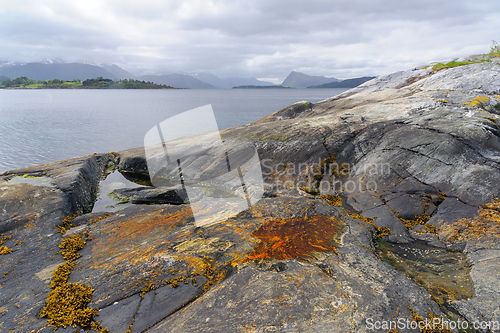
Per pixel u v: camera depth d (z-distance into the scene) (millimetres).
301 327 2670
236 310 2895
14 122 30156
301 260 3826
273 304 2939
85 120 32500
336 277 3516
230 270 3701
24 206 6172
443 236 5145
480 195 5727
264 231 4535
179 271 3793
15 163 15039
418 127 8039
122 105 58688
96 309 3236
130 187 9547
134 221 5523
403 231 5465
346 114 10719
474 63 12867
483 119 7777
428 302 3354
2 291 3682
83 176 8578
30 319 3154
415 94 11594
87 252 4582
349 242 4465
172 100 83688
